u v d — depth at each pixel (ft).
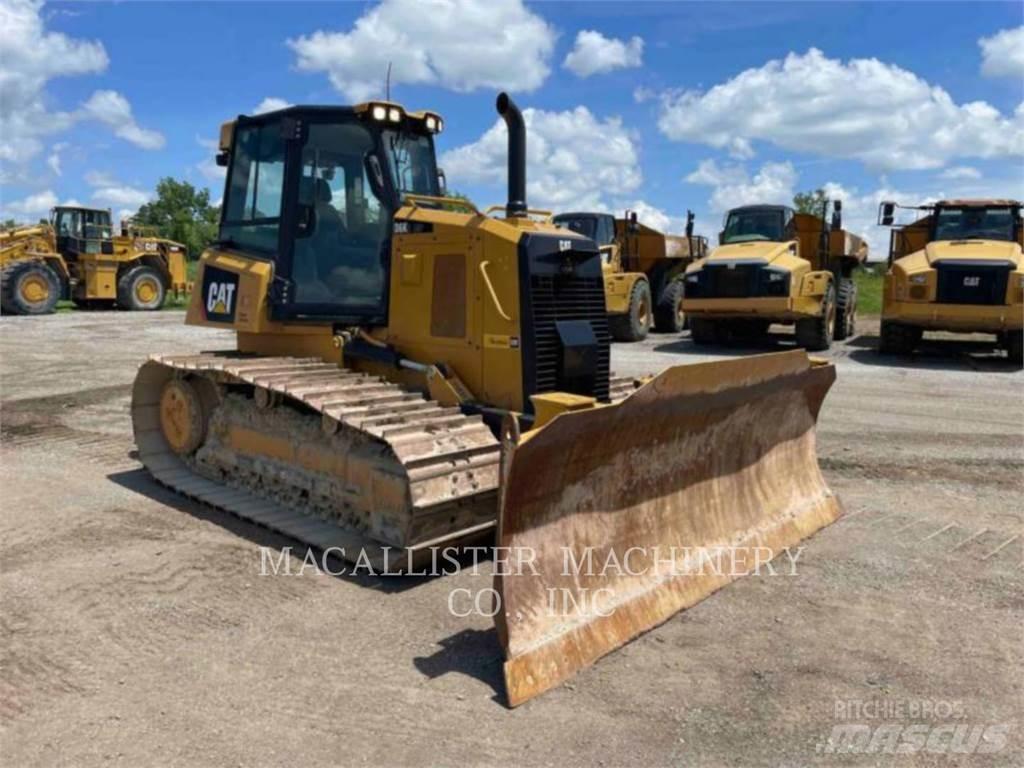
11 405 33.78
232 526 19.02
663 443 15.56
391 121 19.75
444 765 10.43
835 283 59.77
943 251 47.34
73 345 54.19
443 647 13.42
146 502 20.84
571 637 12.99
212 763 10.37
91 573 16.20
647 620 14.21
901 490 22.74
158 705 11.65
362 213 20.21
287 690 12.09
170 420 23.08
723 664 13.08
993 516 20.52
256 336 22.53
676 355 50.34
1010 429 29.96
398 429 15.94
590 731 11.21
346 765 10.39
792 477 19.93
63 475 23.38
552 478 13.25
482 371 18.47
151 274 87.45
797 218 59.11
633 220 63.82
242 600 15.06
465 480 15.85
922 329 50.34
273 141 21.18
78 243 84.48
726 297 51.67
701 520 16.72
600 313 19.72
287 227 20.70
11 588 15.47
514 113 18.63
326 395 17.57
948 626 14.46
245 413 20.62
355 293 20.21
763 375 17.29
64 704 11.64
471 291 18.52
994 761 10.66
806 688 12.37
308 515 18.76
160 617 14.34
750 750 10.84
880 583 16.33
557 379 18.40
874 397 36.24
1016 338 46.47
